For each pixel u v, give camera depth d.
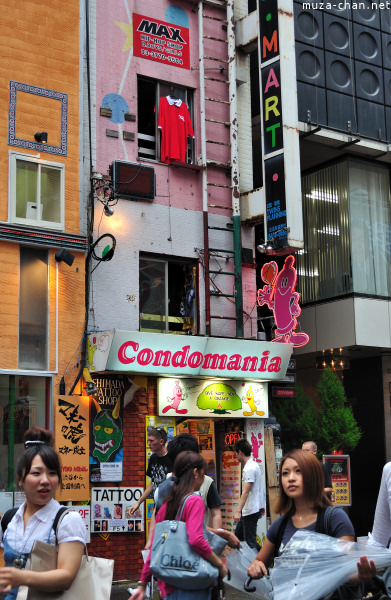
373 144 17.08
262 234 17.98
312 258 17.67
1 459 11.25
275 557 4.55
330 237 17.41
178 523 4.82
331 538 4.43
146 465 12.52
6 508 11.09
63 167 12.39
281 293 14.04
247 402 13.70
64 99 12.58
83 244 12.34
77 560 4.04
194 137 14.52
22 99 12.15
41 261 12.06
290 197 13.60
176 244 13.81
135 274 13.20
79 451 11.73
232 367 13.19
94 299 12.64
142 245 13.37
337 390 15.89
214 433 13.86
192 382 13.13
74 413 11.77
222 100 14.81
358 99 17.30
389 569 4.47
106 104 13.40
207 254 13.94
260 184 18.03
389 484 5.01
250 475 10.81
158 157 14.02
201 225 14.18
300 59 16.48
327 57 16.95
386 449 17.41
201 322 13.83
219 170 14.57
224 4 15.08
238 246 14.34
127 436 12.45
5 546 4.20
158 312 13.64
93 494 11.92
